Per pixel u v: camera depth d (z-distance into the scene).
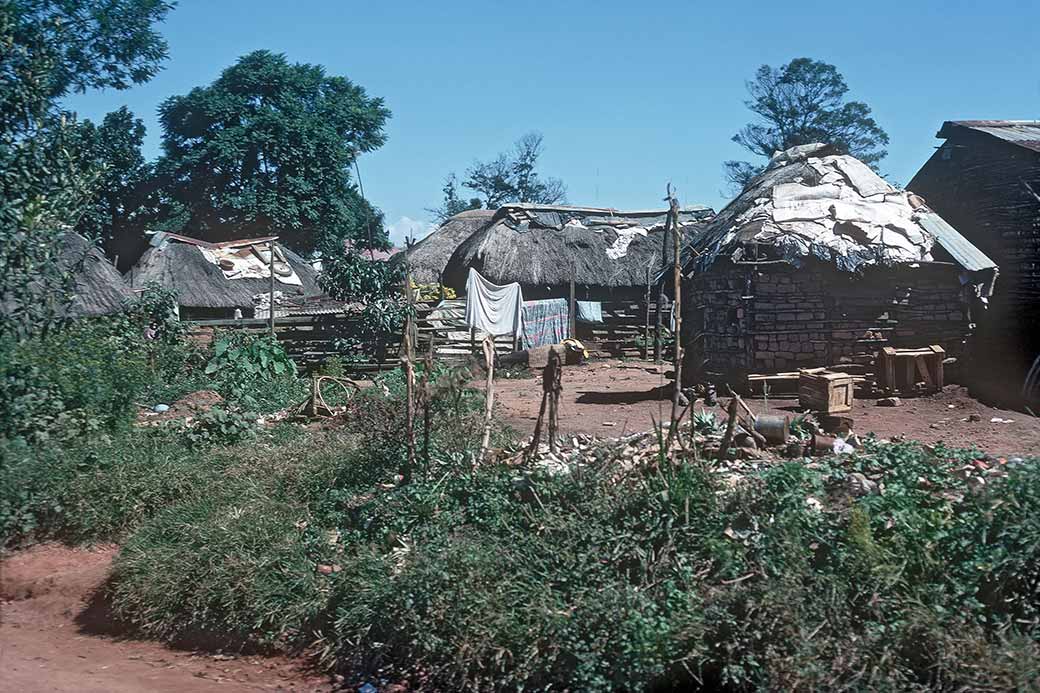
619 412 14.09
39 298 13.19
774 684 5.50
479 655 6.10
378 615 6.60
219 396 15.73
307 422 13.27
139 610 7.43
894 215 16.23
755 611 5.86
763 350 15.38
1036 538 6.08
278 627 6.98
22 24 17.75
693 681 5.81
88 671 6.62
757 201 16.83
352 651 6.59
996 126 19.92
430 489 7.96
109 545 9.09
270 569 7.31
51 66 15.54
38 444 10.64
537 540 6.88
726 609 5.95
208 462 10.01
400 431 9.04
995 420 12.95
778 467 7.49
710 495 6.96
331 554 7.50
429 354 8.96
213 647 7.07
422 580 6.55
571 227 29.91
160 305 20.03
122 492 9.33
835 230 15.77
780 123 54.28
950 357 15.89
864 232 15.65
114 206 38.59
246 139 38.50
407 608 6.46
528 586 6.49
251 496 8.75
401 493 8.00
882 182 17.27
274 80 40.50
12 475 9.53
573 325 28.22
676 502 6.87
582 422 12.88
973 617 5.84
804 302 15.43
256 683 6.41
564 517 7.14
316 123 40.22
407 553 7.07
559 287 28.66
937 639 5.52
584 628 6.02
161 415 14.12
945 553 6.29
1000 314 18.34
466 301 26.48
